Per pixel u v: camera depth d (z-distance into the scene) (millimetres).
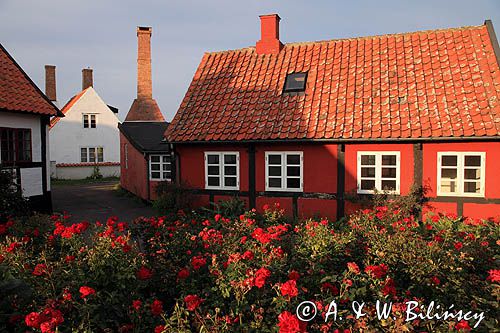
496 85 9859
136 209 14766
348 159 10586
